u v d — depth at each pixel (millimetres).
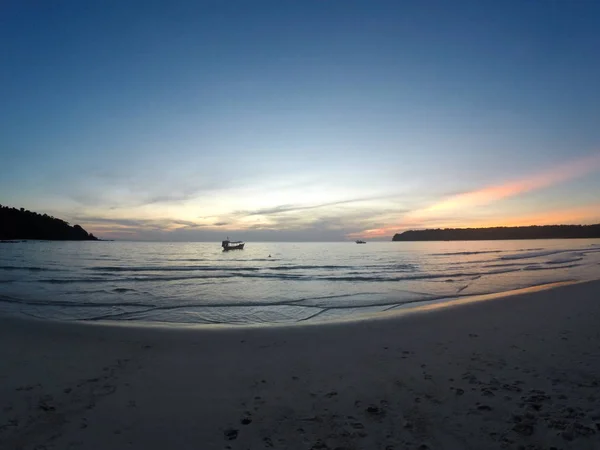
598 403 4211
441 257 53156
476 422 3873
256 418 4129
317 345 7328
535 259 42406
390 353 6629
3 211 134500
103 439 3680
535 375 5195
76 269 31156
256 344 7449
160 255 62594
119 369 5875
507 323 8844
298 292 18078
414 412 4172
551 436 3527
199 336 8156
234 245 97500
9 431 3820
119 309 13102
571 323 8547
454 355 6352
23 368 5871
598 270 27203
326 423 3975
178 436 3740
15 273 26547
